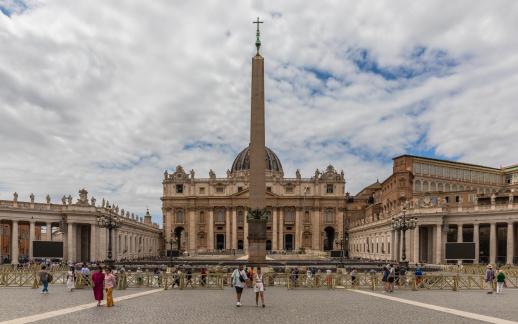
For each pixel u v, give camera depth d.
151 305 24.41
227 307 23.78
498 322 19.41
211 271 40.88
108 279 23.73
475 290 35.25
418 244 79.38
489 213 72.69
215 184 145.00
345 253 118.75
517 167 117.25
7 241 97.00
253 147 45.81
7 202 76.50
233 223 143.00
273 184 145.12
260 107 45.94
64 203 83.38
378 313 21.75
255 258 45.44
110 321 19.11
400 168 109.88
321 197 142.75
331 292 32.91
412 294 31.55
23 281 41.31
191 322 18.98
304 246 142.00
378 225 99.25
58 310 22.36
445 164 113.44
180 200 144.62
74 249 82.94
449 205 83.44
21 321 19.08
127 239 101.69
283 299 27.83
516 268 52.59
